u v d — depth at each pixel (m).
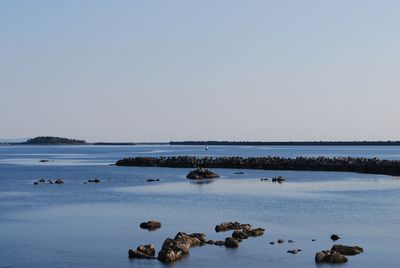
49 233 45.31
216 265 35.59
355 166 116.81
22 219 52.28
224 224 46.38
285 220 51.00
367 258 37.16
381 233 44.88
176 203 63.66
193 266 35.41
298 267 35.25
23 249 39.88
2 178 105.81
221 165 133.12
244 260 36.66
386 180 93.69
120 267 35.38
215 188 81.25
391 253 38.41
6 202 65.56
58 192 77.25
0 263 36.38
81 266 35.66
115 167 141.50
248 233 44.34
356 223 49.38
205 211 56.97
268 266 35.41
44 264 36.12
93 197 70.50
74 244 41.31
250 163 129.75
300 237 43.38
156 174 113.25
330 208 58.69
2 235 44.53
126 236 44.06
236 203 63.25
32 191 78.88
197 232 45.28
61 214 55.41
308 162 124.62
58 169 136.75
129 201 65.94
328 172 114.62
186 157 146.50
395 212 55.66
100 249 39.81
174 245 38.62
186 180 96.81
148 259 37.03
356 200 65.56
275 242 41.41
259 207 59.75
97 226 48.38
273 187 82.31
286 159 131.88
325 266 35.41
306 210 57.22
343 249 38.50
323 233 44.91
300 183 88.75
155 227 47.47
